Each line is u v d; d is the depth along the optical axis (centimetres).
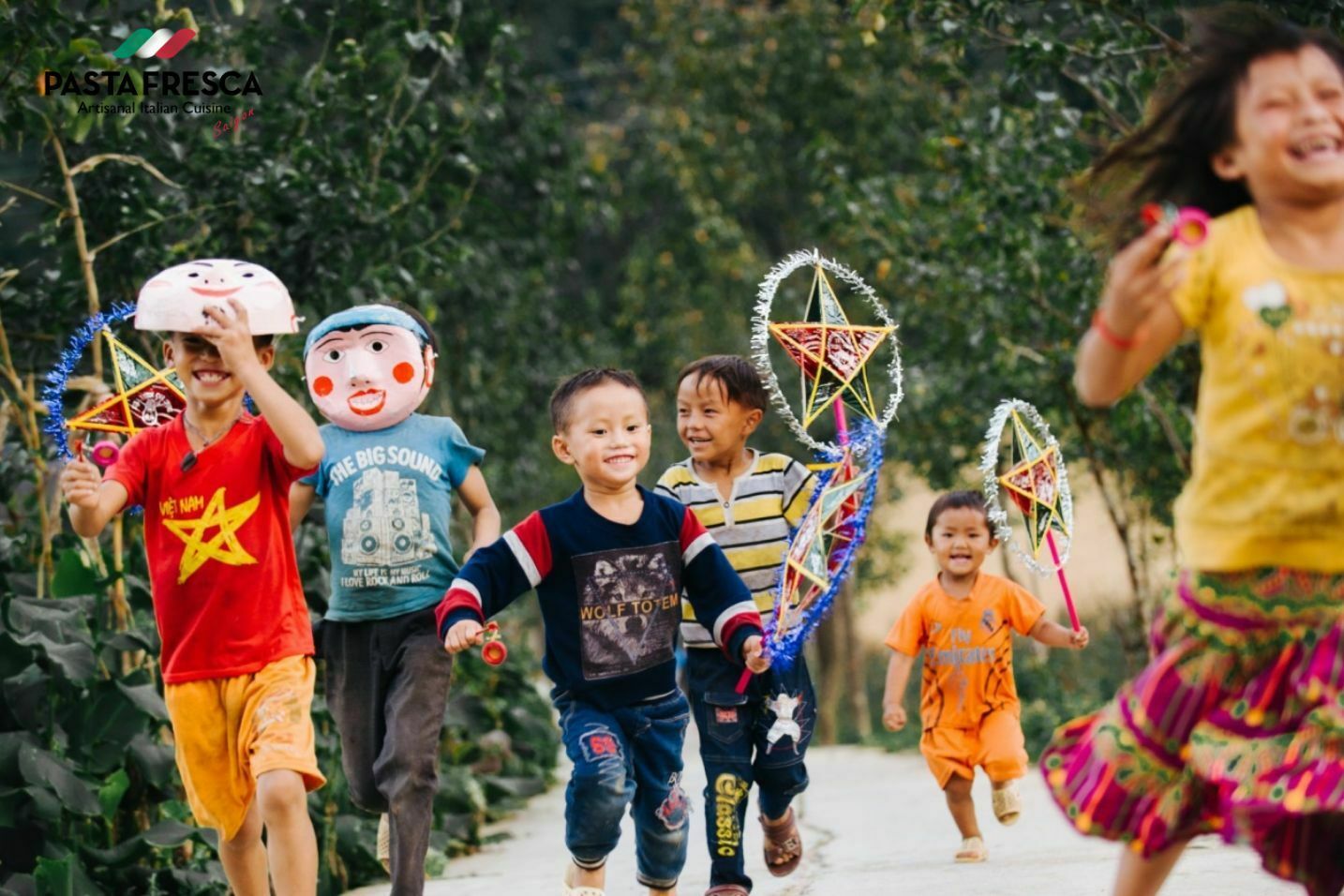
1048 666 1781
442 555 633
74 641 738
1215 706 381
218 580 538
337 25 1052
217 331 511
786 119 2103
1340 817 374
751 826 988
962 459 1688
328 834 866
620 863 855
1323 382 369
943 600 791
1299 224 379
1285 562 372
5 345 809
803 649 650
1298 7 791
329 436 646
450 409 1496
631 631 560
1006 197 1212
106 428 599
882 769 1483
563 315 2128
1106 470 1580
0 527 791
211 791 544
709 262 2092
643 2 2184
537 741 1332
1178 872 606
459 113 1201
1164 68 947
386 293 1052
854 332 618
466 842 1030
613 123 2342
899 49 1992
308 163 1004
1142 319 364
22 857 715
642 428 563
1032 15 1221
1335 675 365
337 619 631
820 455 664
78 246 850
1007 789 767
